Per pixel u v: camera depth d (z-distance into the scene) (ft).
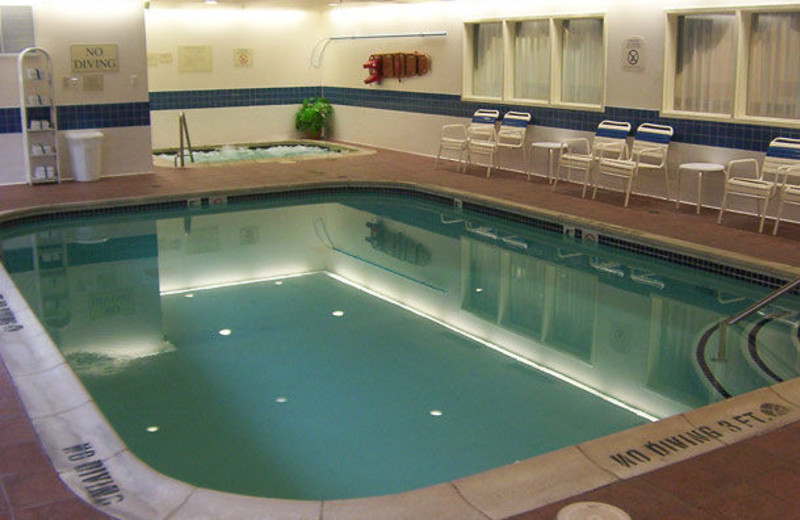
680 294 22.85
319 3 44.47
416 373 17.98
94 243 28.43
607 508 9.96
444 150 42.86
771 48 28.22
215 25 47.62
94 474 11.50
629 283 23.94
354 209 33.99
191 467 13.94
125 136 37.40
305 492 13.12
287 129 51.34
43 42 34.78
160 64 46.39
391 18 45.14
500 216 31.71
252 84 49.47
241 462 14.11
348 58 49.11
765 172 27.09
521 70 38.37
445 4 41.27
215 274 25.32
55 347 16.55
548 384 17.34
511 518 10.21
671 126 31.17
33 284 24.11
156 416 15.90
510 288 23.93
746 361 18.22
